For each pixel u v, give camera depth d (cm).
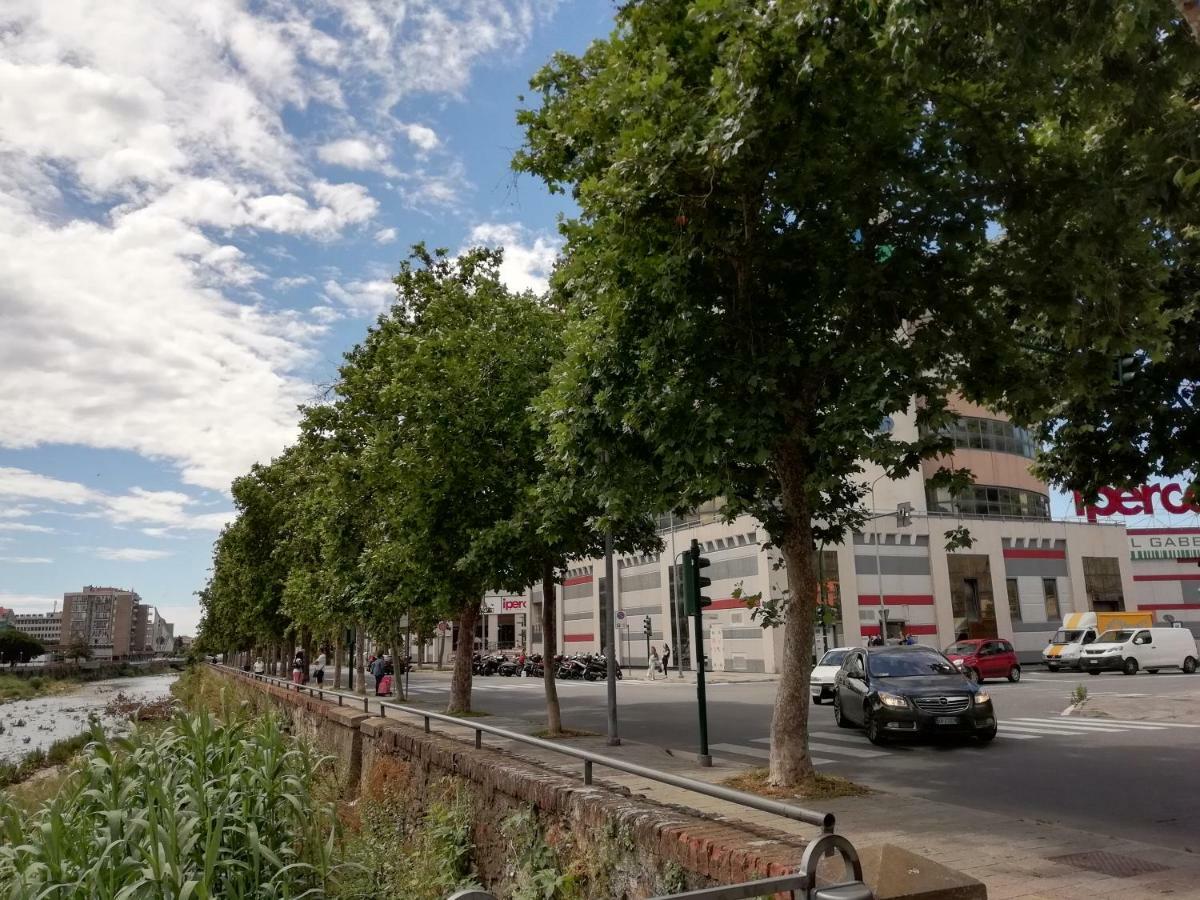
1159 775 1077
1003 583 5038
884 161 800
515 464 1612
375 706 1997
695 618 1182
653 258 826
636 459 922
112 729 2788
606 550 1438
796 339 883
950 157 807
